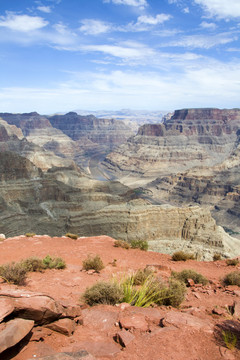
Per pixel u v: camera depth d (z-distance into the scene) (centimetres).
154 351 596
